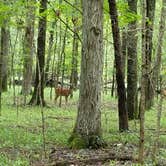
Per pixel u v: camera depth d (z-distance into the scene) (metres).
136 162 10.33
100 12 12.22
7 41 31.44
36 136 14.05
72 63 32.31
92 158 10.61
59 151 11.81
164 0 10.03
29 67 29.33
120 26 17.25
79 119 12.44
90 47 12.21
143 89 9.47
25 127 16.48
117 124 18.67
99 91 12.42
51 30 26.00
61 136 14.22
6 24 18.67
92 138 12.31
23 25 18.84
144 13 9.40
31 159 10.80
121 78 15.83
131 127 17.62
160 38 10.45
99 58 12.30
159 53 10.70
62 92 28.11
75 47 32.62
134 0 19.27
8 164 10.05
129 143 13.44
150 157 10.92
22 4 16.75
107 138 14.06
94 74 12.27
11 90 36.41
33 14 17.59
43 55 25.03
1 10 16.64
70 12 17.25
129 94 20.23
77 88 43.22
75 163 10.35
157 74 14.41
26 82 29.28
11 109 22.77
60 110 24.25
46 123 18.20
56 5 16.72
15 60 29.69
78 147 12.13
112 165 10.03
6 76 34.59
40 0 17.02
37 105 25.25
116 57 15.62
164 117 21.95
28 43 24.11
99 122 12.48
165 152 11.77
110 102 31.34
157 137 10.27
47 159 10.80
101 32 12.30
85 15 12.25
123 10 16.11
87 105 12.34
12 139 13.46
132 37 19.67
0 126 16.45
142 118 9.59
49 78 42.94
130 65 20.11
